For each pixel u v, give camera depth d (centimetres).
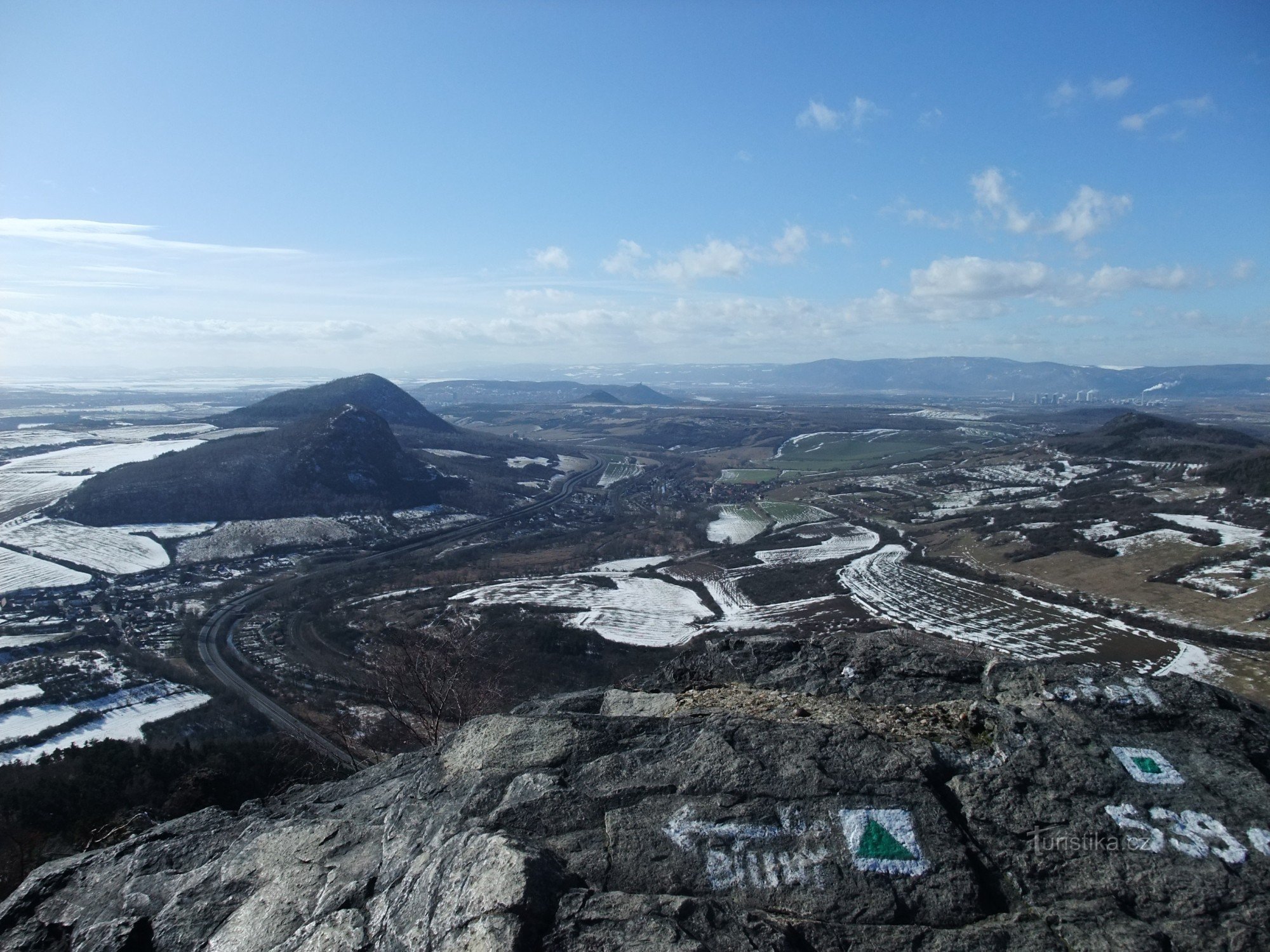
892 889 626
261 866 814
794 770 744
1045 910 615
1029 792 720
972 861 655
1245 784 722
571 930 564
